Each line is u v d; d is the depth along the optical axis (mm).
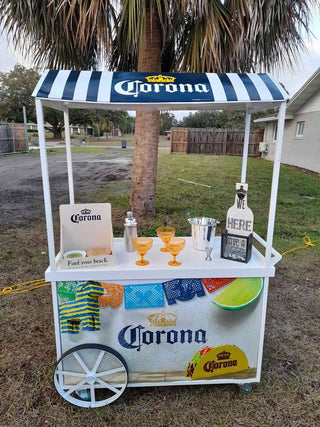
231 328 1523
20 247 3590
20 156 13469
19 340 2049
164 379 1569
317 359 1902
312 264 3268
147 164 4191
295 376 1755
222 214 4848
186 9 2727
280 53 3268
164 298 1451
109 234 1633
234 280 1471
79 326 1453
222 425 1440
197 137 14258
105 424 1446
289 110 10281
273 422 1463
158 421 1462
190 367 1562
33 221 4574
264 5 2754
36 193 6387
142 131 4094
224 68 2936
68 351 1462
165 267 1447
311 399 1597
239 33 2762
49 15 3055
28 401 1568
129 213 1666
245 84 1340
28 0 2930
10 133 14547
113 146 21594
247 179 7957
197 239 1673
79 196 6035
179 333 1506
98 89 1281
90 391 1557
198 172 8922
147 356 1530
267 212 5172
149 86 1316
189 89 1305
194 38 2967
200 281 1451
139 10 2525
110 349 1480
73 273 1389
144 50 3547
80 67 3725
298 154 10281
